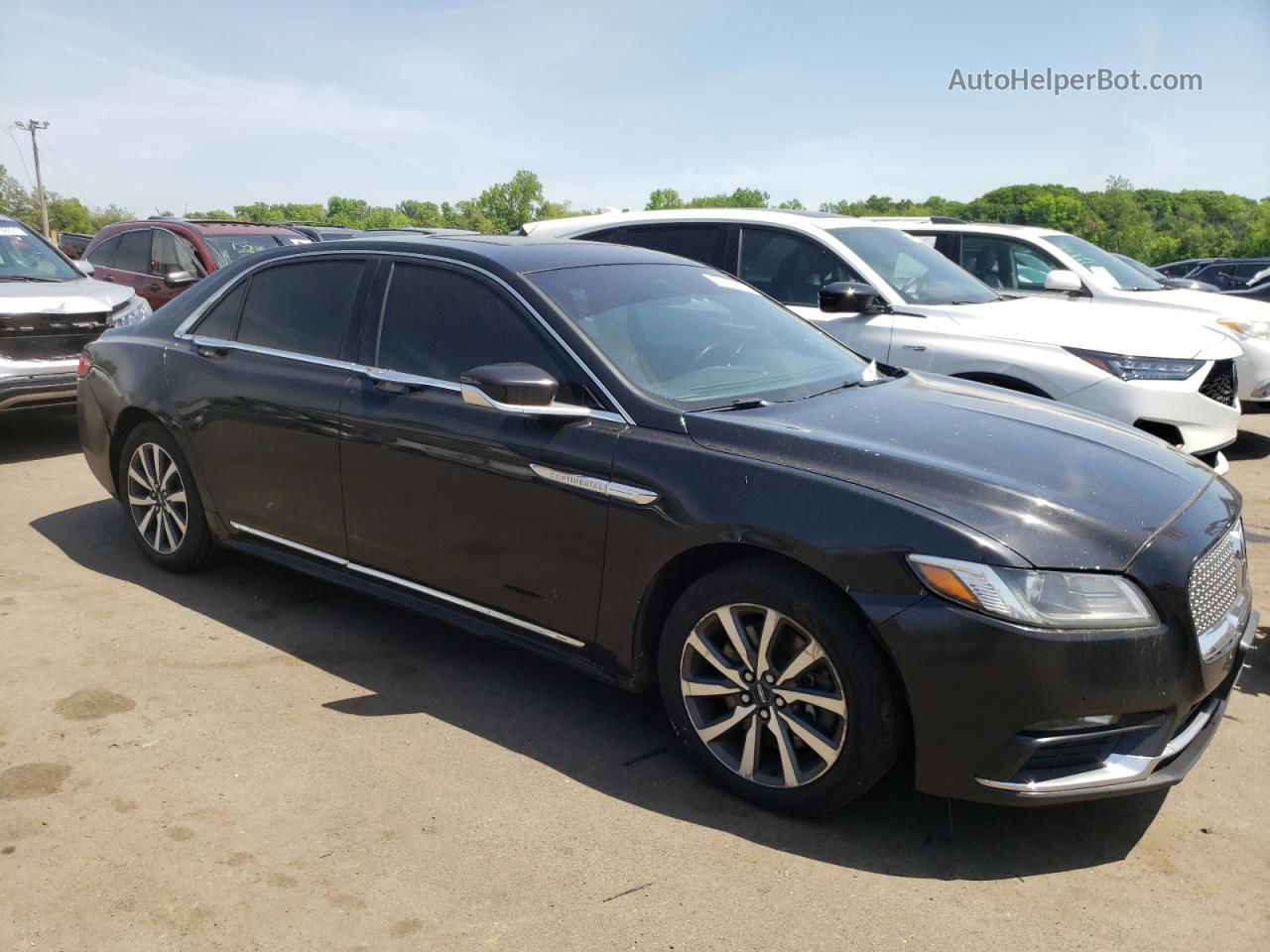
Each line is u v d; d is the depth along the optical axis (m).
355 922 2.46
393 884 2.61
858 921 2.49
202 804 2.94
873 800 3.03
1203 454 6.16
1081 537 2.62
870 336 6.31
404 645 4.09
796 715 2.84
